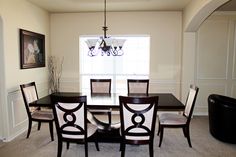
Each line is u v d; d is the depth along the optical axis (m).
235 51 5.35
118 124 4.04
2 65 3.57
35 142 3.65
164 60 5.42
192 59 5.11
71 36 5.54
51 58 5.60
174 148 3.47
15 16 3.89
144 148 3.49
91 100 3.57
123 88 5.70
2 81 3.60
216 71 5.42
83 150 3.40
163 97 3.81
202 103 5.51
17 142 3.65
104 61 5.68
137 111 2.75
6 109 3.65
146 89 4.43
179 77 5.43
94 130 3.16
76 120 2.82
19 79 4.06
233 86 5.44
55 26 5.54
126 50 5.60
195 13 3.99
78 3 4.59
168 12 5.31
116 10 5.25
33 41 4.55
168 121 3.51
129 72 5.66
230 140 3.60
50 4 4.65
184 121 3.51
